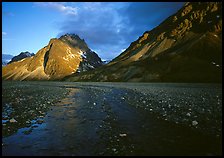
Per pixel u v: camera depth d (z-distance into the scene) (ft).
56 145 47.16
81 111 93.20
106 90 249.75
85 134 55.83
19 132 57.67
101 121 71.82
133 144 47.11
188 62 534.37
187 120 67.15
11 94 155.74
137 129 60.03
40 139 51.60
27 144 47.91
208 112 74.79
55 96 161.07
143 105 104.42
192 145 45.60
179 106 91.91
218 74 448.24
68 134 55.98
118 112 88.74
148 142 48.32
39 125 66.03
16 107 95.91
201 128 57.72
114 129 60.59
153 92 178.29
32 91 197.67
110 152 42.45
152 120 70.90
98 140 50.42
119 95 172.55
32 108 95.55
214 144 45.75
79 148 45.06
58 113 88.02
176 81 468.75
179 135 52.95
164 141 48.75
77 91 240.32
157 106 97.55
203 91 159.74
